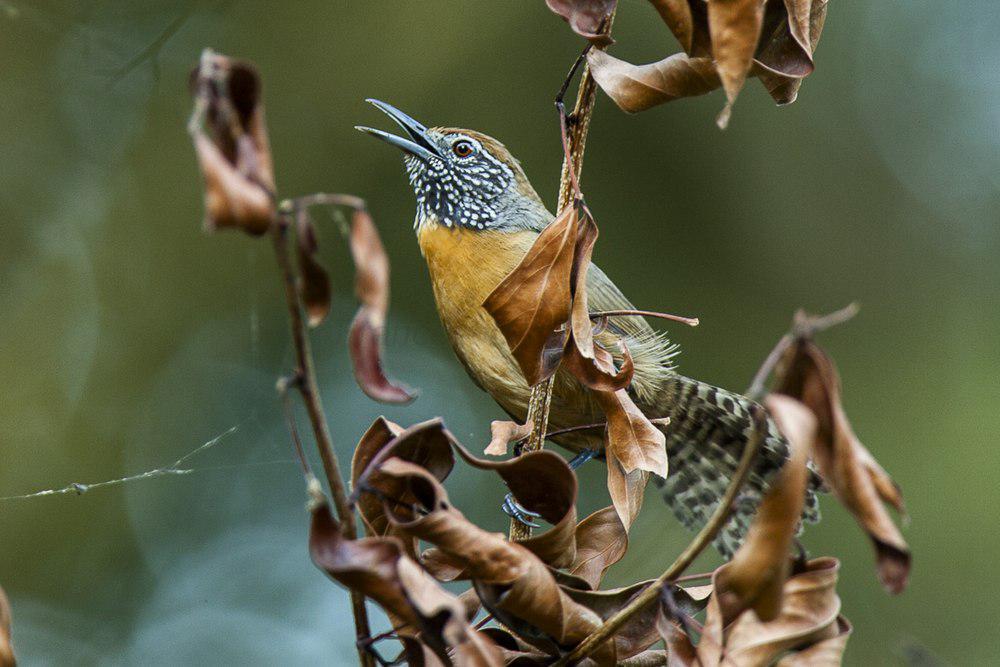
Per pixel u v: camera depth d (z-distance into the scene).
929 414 13.57
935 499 13.11
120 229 13.57
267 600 13.07
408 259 13.72
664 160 13.62
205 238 13.75
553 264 4.74
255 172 3.25
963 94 14.57
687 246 13.73
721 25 4.24
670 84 4.77
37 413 13.12
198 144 3.16
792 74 4.81
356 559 3.68
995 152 14.35
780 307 13.80
